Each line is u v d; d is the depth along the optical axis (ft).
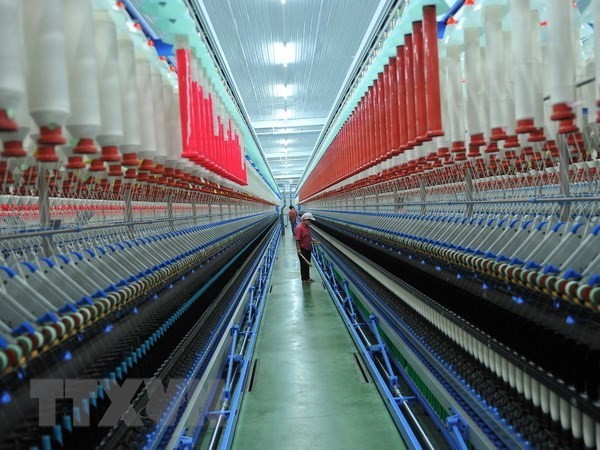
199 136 9.45
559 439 6.50
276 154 80.53
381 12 12.28
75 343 6.19
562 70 5.99
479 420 8.61
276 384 16.97
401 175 14.14
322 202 59.26
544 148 8.96
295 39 29.66
